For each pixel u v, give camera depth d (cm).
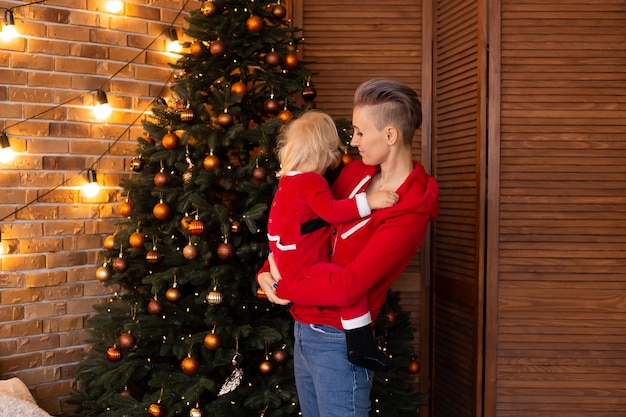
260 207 230
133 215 257
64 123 292
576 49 252
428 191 153
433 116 304
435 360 308
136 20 310
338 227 167
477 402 260
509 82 254
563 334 254
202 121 247
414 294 303
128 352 254
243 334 225
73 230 296
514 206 255
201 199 233
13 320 280
